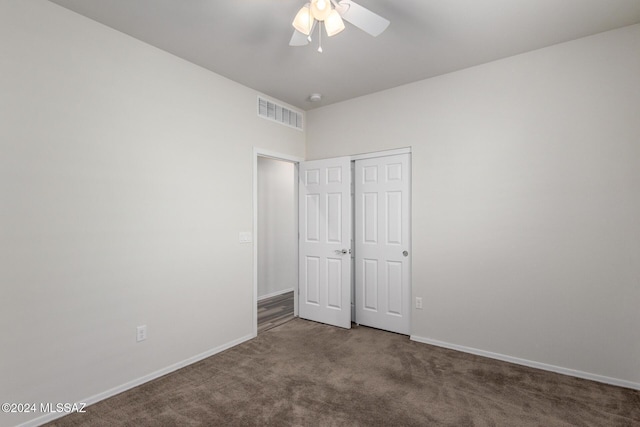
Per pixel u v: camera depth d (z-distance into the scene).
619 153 2.33
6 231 1.82
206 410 2.06
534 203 2.64
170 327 2.62
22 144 1.88
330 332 3.48
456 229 3.00
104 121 2.24
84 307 2.12
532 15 2.16
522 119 2.69
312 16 1.74
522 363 2.67
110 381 2.24
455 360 2.76
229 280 3.10
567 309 2.51
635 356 2.28
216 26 2.28
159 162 2.57
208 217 2.92
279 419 1.96
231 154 3.15
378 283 3.56
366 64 2.86
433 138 3.13
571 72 2.50
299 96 3.61
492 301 2.82
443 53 2.67
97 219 2.20
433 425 1.89
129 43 2.39
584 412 2.01
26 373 1.88
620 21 2.24
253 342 3.21
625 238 2.31
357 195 3.71
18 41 1.87
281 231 5.41
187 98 2.78
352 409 2.06
